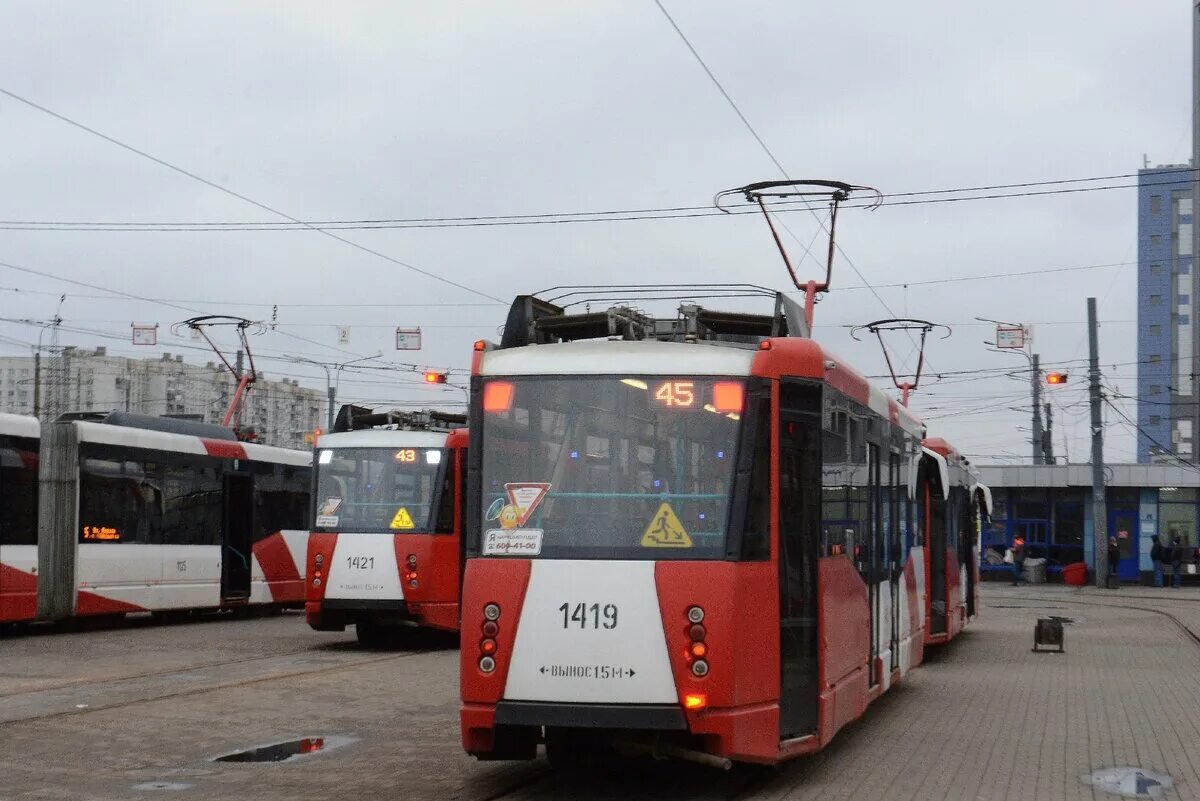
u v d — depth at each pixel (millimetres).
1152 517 52219
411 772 10188
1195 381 106312
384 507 20656
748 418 9289
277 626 26125
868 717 13820
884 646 13258
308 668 17578
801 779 10102
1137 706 14930
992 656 21625
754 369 9398
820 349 10055
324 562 20531
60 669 17344
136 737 11773
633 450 9266
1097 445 49062
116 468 23891
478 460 9453
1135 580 52250
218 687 15180
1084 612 35219
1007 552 53344
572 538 9125
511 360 9633
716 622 8859
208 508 26391
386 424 22031
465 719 9016
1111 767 10805
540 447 9375
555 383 9469
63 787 9516
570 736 9781
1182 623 30406
